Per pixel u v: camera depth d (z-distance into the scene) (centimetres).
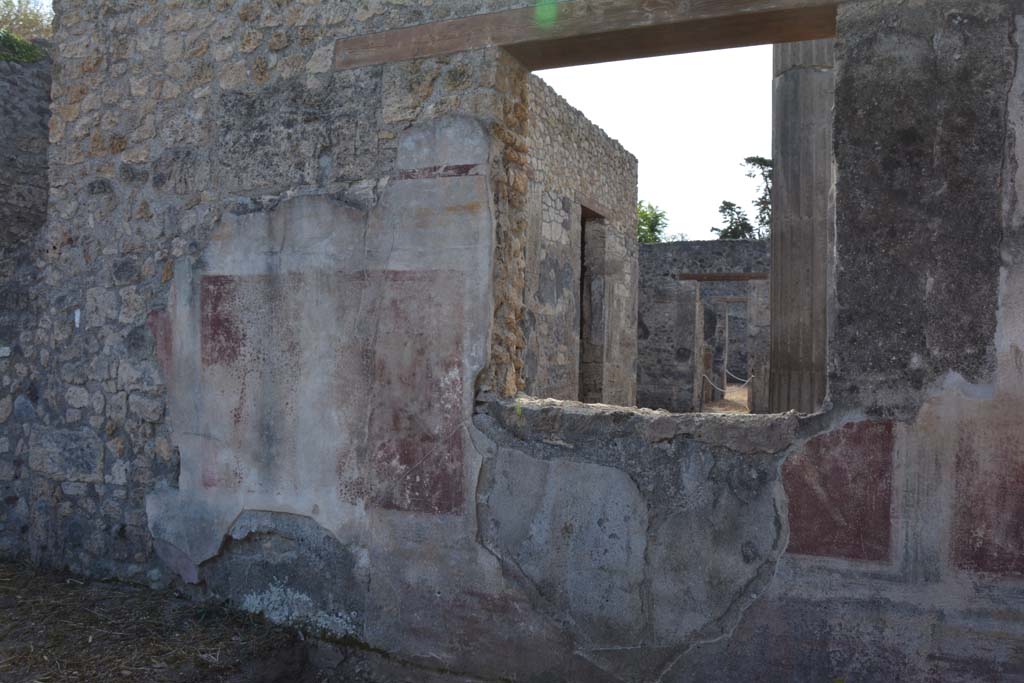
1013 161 246
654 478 286
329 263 339
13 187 601
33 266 425
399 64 328
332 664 340
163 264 380
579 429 296
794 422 268
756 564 272
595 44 306
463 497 314
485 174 310
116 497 395
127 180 390
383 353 328
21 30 972
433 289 319
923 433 253
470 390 312
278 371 351
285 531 351
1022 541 244
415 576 323
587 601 295
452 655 317
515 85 329
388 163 329
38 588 391
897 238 257
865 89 261
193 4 375
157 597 378
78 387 406
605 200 866
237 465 361
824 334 432
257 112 357
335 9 343
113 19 395
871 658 259
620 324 919
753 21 281
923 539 254
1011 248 246
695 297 1329
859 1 262
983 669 249
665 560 284
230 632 347
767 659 271
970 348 249
